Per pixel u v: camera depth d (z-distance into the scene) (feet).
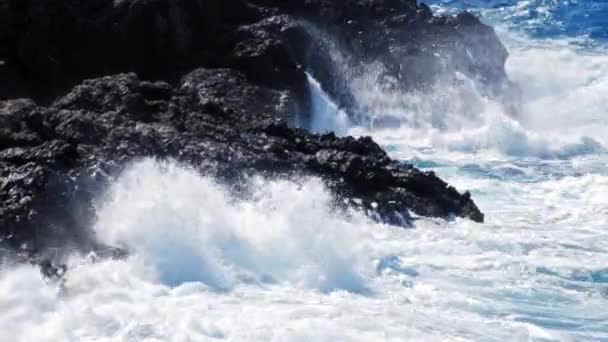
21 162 232.73
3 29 324.80
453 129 396.16
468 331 192.54
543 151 364.38
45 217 218.79
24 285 192.03
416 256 237.25
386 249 237.86
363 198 264.72
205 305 195.62
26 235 213.05
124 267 207.92
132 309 189.57
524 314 205.77
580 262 238.89
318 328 186.50
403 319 196.54
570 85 477.77
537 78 484.74
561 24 608.19
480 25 461.37
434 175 281.74
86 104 282.15
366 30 428.56
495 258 238.68
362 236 244.22
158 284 205.16
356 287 214.90
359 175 270.26
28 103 259.19
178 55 364.79
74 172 233.96
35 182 222.89
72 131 251.19
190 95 305.32
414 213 266.57
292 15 411.54
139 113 280.92
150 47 361.30
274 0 419.13
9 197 219.41
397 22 444.55
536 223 274.16
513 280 225.35
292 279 214.90
